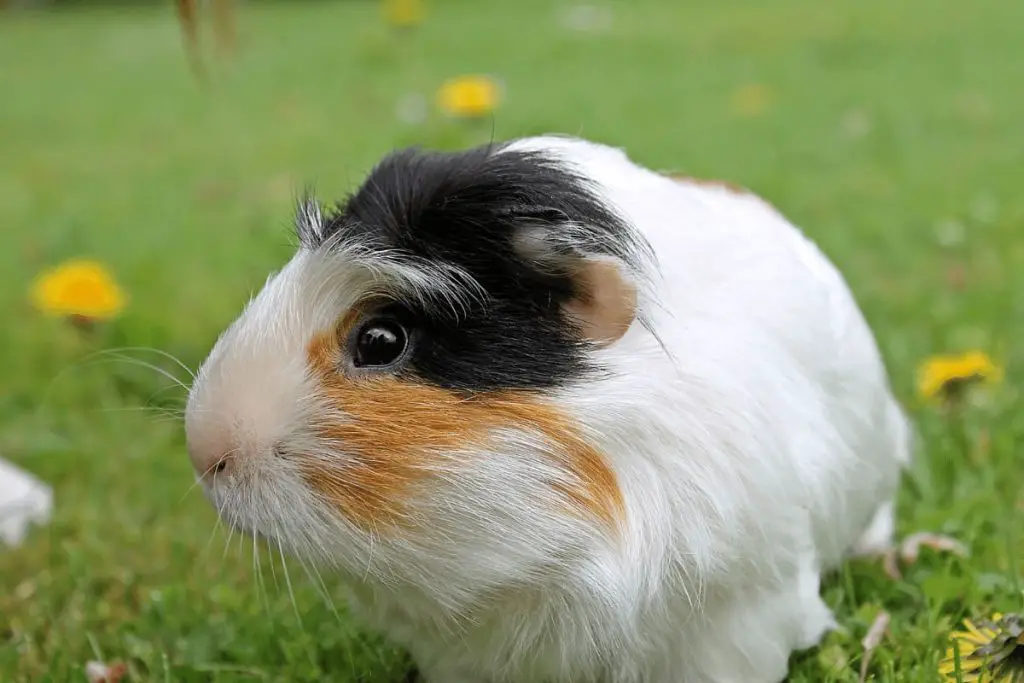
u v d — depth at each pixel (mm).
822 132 1199
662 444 364
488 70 1656
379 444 352
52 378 672
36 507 531
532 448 355
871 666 418
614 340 361
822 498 393
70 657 450
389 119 1380
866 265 793
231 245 920
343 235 360
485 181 358
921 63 1527
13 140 1405
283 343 359
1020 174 1009
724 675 391
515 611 372
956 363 542
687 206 391
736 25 1949
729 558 373
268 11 2498
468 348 354
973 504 480
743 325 379
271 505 355
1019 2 1943
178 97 1618
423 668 404
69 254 918
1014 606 425
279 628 448
